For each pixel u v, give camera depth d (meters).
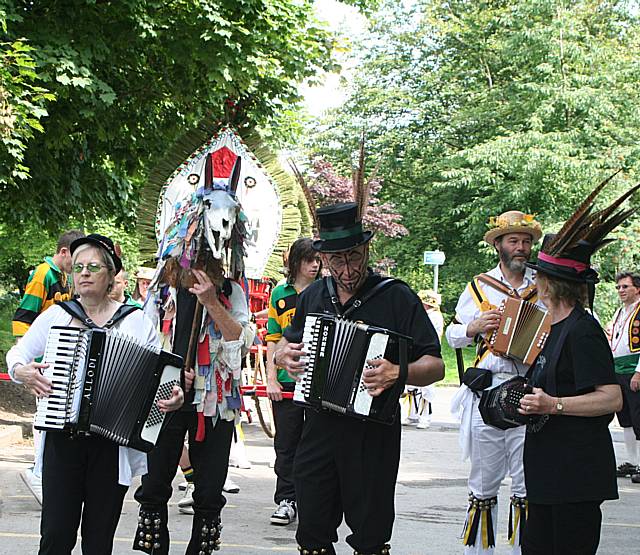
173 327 5.65
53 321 4.86
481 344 6.38
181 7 15.55
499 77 39.88
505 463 6.29
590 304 5.97
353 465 4.72
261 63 15.70
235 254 5.75
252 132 10.38
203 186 5.77
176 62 16.09
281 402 7.89
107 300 4.98
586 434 4.54
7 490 8.92
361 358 4.62
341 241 4.75
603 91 32.03
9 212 16.16
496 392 5.02
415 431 15.97
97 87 14.37
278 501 7.90
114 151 17.34
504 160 32.41
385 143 40.19
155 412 4.74
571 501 4.50
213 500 5.61
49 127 14.98
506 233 6.53
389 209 35.06
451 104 40.84
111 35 15.62
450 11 41.44
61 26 14.69
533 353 6.08
